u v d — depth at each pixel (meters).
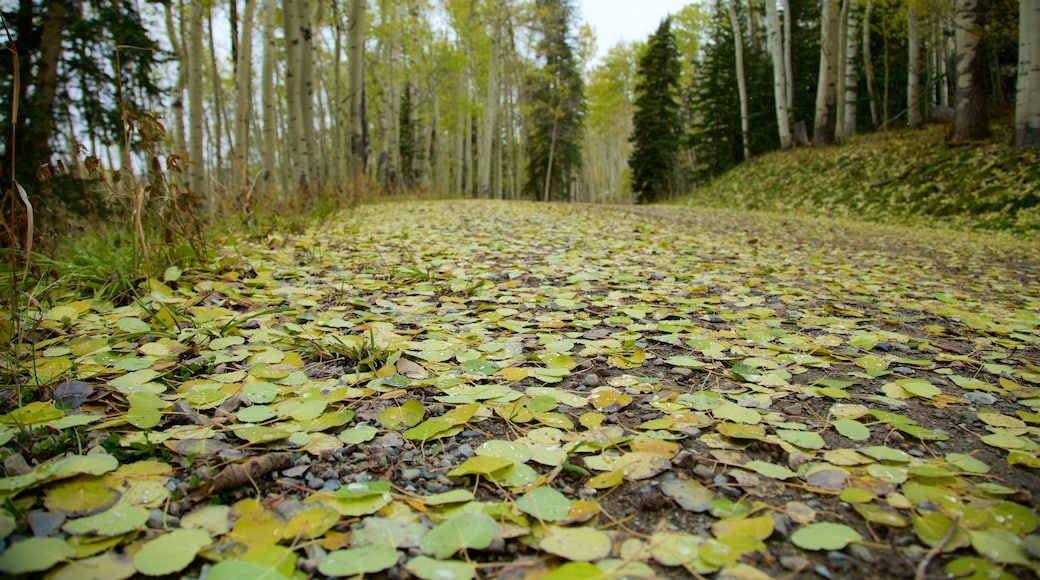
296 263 3.49
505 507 0.99
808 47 22.94
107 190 2.93
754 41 23.31
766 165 17.58
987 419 1.44
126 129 2.62
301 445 1.24
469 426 1.39
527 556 0.90
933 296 3.35
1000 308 3.11
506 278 3.28
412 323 2.29
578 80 29.89
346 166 16.53
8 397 1.39
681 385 1.68
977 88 11.49
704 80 26.34
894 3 15.13
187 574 0.84
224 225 4.73
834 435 1.35
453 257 3.95
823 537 0.91
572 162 31.89
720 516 0.99
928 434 1.31
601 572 0.81
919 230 8.97
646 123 24.62
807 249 5.79
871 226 9.59
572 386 1.67
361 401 1.52
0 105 4.88
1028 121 9.89
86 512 0.95
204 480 1.07
